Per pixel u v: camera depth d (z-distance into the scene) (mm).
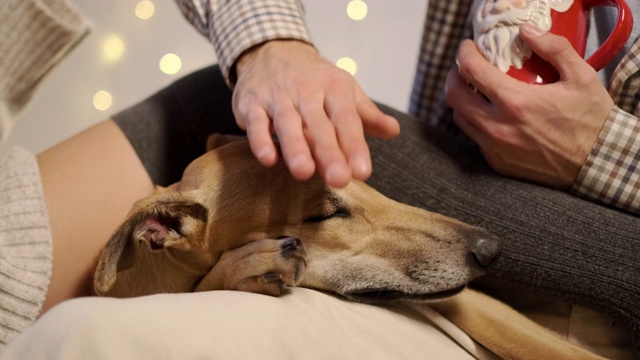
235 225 1302
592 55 1396
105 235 1528
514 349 1327
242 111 1287
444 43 1792
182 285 1365
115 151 1601
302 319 1064
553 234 1338
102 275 1153
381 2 2619
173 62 2527
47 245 1377
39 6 1508
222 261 1270
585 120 1375
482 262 1274
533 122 1386
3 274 1263
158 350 908
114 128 1634
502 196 1427
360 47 2650
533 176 1472
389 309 1287
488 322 1354
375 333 1119
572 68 1368
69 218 1498
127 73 2592
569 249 1314
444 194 1466
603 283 1274
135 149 1618
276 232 1305
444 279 1283
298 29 1503
